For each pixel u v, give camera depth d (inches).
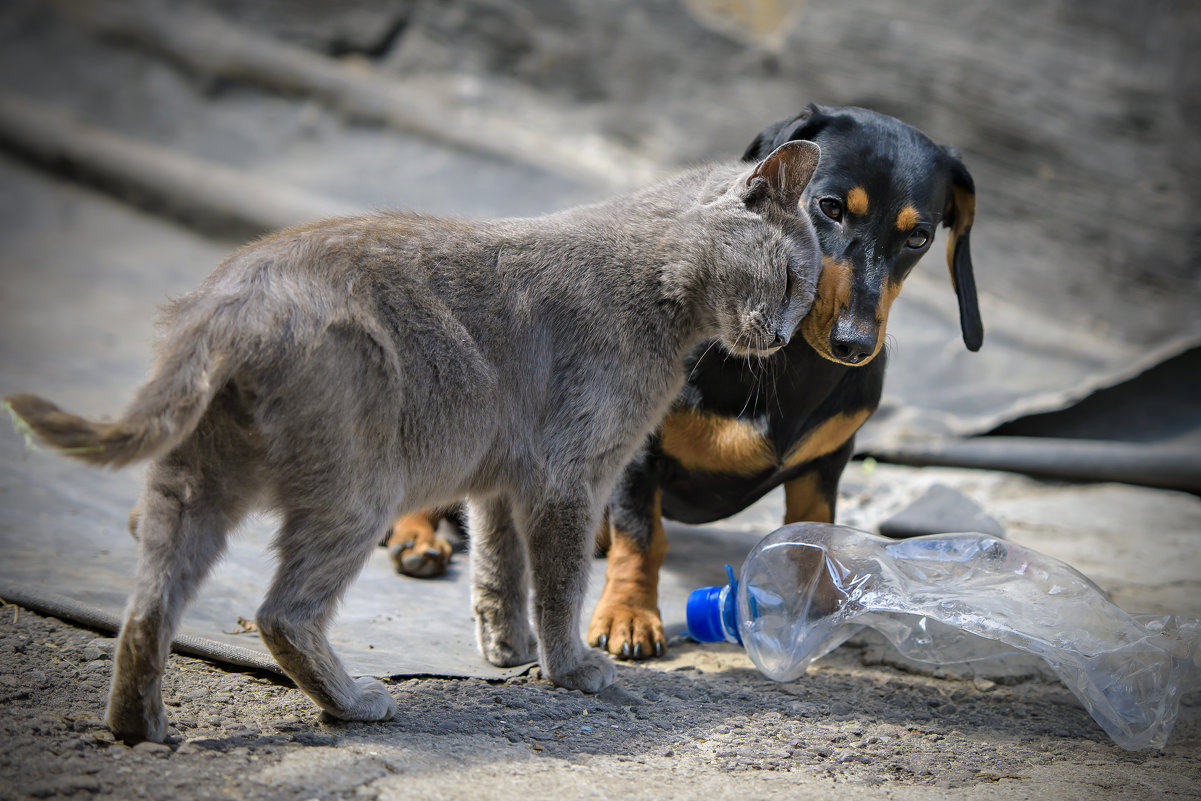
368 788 156.3
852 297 228.8
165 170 599.5
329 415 164.4
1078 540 348.8
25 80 642.2
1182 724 215.0
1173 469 401.1
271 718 183.6
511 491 204.4
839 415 266.5
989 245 561.9
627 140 627.5
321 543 168.6
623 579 255.0
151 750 162.1
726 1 629.0
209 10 659.4
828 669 244.8
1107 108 573.9
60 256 562.3
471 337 189.9
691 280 209.5
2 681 185.9
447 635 243.4
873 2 608.7
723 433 257.6
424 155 607.8
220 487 165.3
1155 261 550.0
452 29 658.2
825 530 247.9
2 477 312.2
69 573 246.1
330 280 171.6
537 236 205.6
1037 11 593.9
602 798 162.1
